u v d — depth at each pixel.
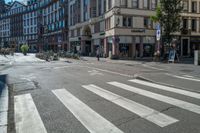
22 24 109.56
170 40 32.94
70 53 42.12
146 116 6.10
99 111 6.61
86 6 54.16
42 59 38.22
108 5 42.62
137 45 41.12
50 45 85.25
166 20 32.03
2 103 7.82
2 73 16.67
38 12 96.94
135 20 40.62
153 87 10.04
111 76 13.84
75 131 5.24
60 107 7.15
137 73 14.81
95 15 49.94
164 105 7.07
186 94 8.57
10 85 11.40
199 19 47.69
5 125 5.80
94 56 49.59
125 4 39.78
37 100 8.12
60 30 74.75
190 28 46.88
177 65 20.78
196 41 47.56
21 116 6.41
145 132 5.07
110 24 41.69
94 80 12.28
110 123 5.66
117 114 6.31
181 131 5.09
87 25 54.16
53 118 6.15
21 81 12.56
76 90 9.64
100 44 47.91
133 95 8.48
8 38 121.19
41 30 89.31
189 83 10.95
